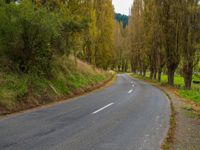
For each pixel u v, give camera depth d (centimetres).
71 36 2461
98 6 4684
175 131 973
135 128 997
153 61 4678
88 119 1138
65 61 2692
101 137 852
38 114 1230
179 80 6172
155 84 4009
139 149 736
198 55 3020
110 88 2945
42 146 734
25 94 1505
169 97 2212
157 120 1171
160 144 790
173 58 3466
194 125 1110
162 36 3434
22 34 1666
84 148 728
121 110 1409
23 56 1742
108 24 4991
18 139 796
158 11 3462
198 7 2927
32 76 1753
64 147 731
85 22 2356
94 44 4181
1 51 1667
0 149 700
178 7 3125
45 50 1880
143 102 1788
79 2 2456
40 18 1664
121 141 811
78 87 2344
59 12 2184
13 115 1198
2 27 1591
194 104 1880
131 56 7388
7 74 1577
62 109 1395
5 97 1339
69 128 960
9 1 1834
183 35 3038
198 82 5728
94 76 3506
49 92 1783
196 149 762
